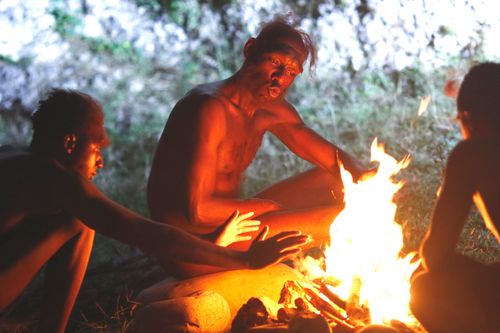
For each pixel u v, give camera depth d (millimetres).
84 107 3525
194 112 4070
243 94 4211
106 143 3633
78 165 3531
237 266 3354
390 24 8156
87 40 10242
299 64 4148
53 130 3488
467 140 3082
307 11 9336
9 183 3361
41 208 3408
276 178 6844
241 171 4414
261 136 4449
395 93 7840
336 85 8320
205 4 9984
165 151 4137
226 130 4152
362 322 3559
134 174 8008
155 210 4156
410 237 4926
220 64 9109
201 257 3359
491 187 2988
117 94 9516
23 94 9727
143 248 3357
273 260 3309
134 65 9906
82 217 3377
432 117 6980
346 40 8477
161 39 10008
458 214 3051
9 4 10227
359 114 7617
